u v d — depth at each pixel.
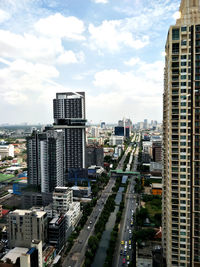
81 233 182.00
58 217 163.25
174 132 106.25
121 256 147.38
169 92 106.12
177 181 107.12
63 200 192.50
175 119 105.62
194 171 104.06
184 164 105.44
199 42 100.69
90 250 152.88
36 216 143.12
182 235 106.38
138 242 135.75
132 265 131.38
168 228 113.00
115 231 173.38
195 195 104.62
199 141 102.94
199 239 104.00
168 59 108.81
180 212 106.38
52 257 140.75
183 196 106.00
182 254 106.31
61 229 158.25
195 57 101.38
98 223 188.25
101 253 153.38
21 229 145.12
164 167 128.88
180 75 103.19
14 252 137.62
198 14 101.38
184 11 103.38
